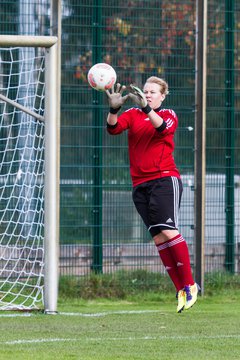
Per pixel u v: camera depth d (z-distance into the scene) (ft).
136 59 125.59
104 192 124.36
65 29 123.13
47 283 99.40
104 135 124.88
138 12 125.70
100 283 120.88
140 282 122.72
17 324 88.07
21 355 67.36
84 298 118.83
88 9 123.95
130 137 88.99
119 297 120.37
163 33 126.52
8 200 119.03
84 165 123.85
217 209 128.26
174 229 87.71
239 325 89.35
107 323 90.27
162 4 126.41
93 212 123.44
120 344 74.23
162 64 126.41
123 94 125.29
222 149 129.29
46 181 98.84
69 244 121.90
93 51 124.16
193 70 127.24
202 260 121.70
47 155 98.78
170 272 90.02
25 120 119.24
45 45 98.02
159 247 89.97
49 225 98.84
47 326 86.74
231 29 129.90
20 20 120.67
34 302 108.06
